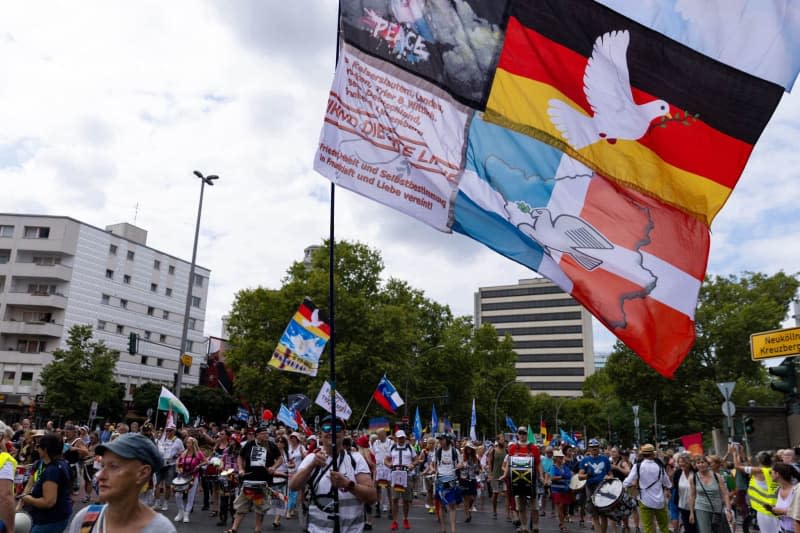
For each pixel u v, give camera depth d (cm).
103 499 289
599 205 571
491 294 14725
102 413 5606
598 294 559
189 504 1466
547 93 584
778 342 2012
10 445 682
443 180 571
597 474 1482
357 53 574
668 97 569
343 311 4812
